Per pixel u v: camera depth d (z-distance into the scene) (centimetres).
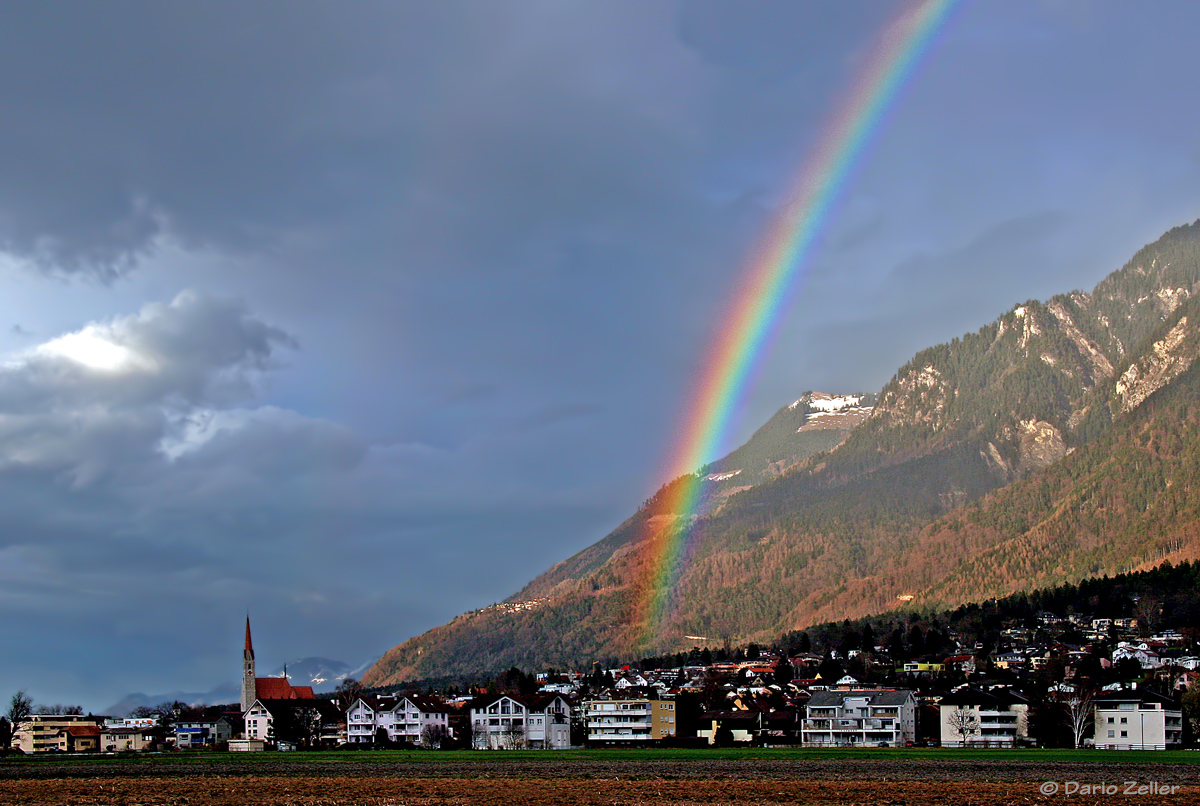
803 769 15412
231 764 17912
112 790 12850
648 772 15088
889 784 12788
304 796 11906
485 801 11244
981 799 11156
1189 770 14662
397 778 14300
